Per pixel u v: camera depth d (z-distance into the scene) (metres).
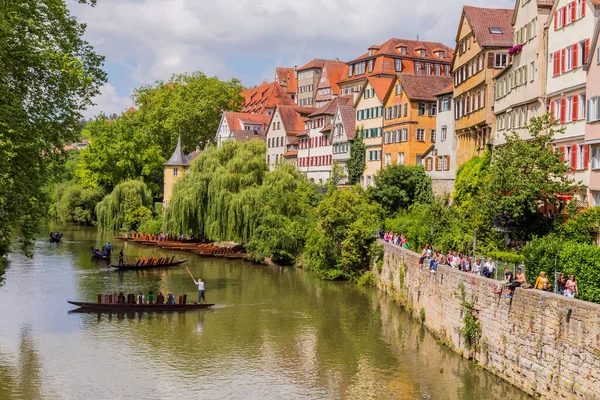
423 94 77.56
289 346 40.34
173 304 50.09
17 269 67.31
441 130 71.25
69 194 118.00
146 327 44.94
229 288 59.06
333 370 35.69
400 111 79.56
